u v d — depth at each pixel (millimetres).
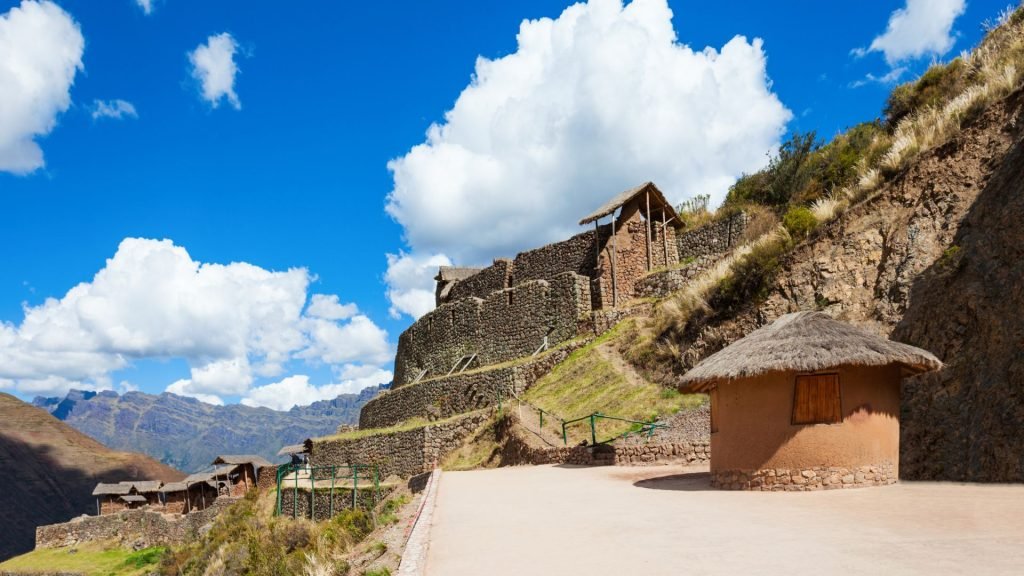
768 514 10648
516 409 31641
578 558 8281
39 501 130125
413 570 7824
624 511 11938
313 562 13664
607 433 25953
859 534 8578
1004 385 14734
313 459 47375
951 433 15664
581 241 43094
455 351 47375
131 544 59656
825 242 24703
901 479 15938
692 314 28953
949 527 8672
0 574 55250
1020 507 9891
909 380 17484
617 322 36094
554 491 15852
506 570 7875
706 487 14930
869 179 25203
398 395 46625
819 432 13367
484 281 50531
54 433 149750
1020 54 24297
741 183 43344
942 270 18719
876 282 21750
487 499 14984
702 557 7848
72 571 52781
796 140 40969
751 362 13984
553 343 40250
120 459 149000
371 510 21250
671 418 24547
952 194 20938
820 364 13289
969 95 23719
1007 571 6363
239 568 22578
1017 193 17375
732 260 29562
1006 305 15789
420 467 35500
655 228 42188
